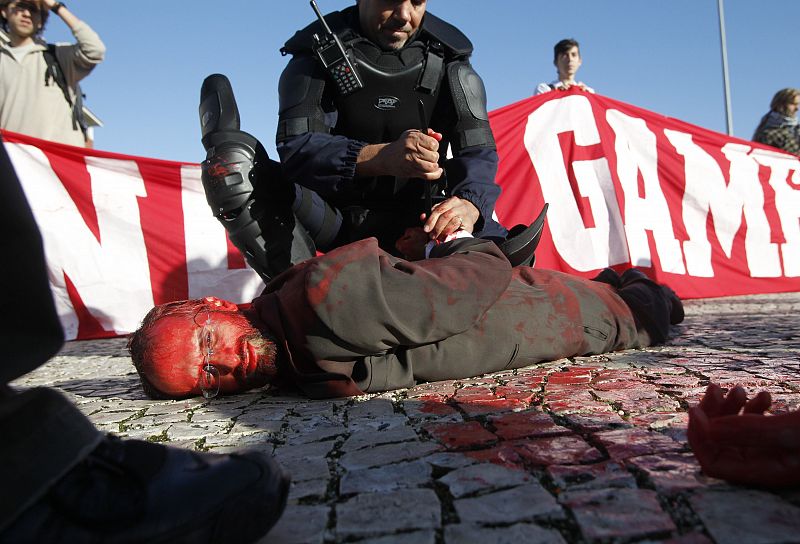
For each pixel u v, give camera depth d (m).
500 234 2.55
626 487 0.98
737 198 5.81
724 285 5.70
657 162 5.64
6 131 4.54
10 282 0.81
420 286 1.74
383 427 1.47
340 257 1.73
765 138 6.50
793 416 0.92
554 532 0.86
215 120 2.70
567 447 1.20
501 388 1.79
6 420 0.75
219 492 0.83
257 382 1.86
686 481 0.98
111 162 4.84
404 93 2.63
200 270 5.01
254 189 2.67
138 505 0.79
